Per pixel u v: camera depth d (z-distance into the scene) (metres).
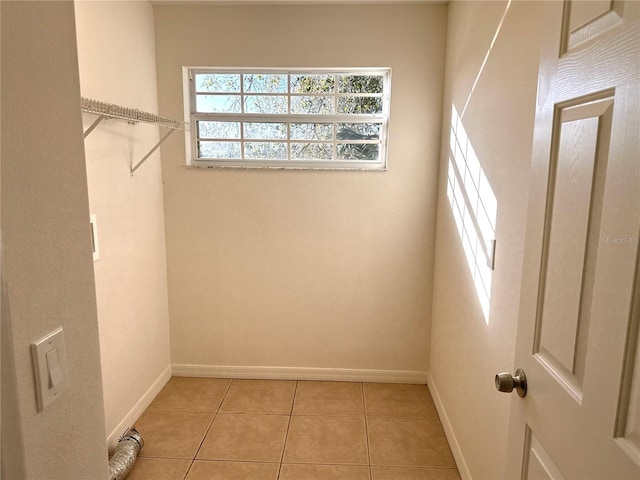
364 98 2.70
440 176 2.58
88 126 1.93
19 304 0.57
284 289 2.82
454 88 2.27
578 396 0.72
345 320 2.84
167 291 2.84
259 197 2.71
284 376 2.91
